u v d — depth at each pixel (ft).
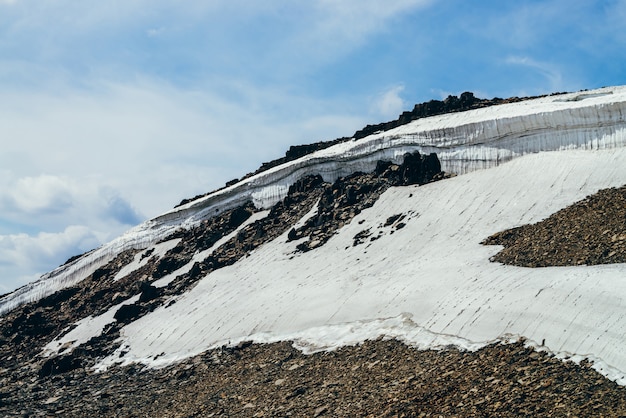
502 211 111.96
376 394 74.08
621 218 87.56
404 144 150.92
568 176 110.63
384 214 136.05
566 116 117.19
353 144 165.37
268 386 88.69
